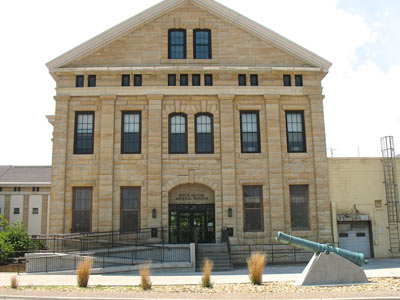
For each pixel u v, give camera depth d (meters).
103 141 25.64
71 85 26.28
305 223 25.86
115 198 25.25
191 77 26.61
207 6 27.28
